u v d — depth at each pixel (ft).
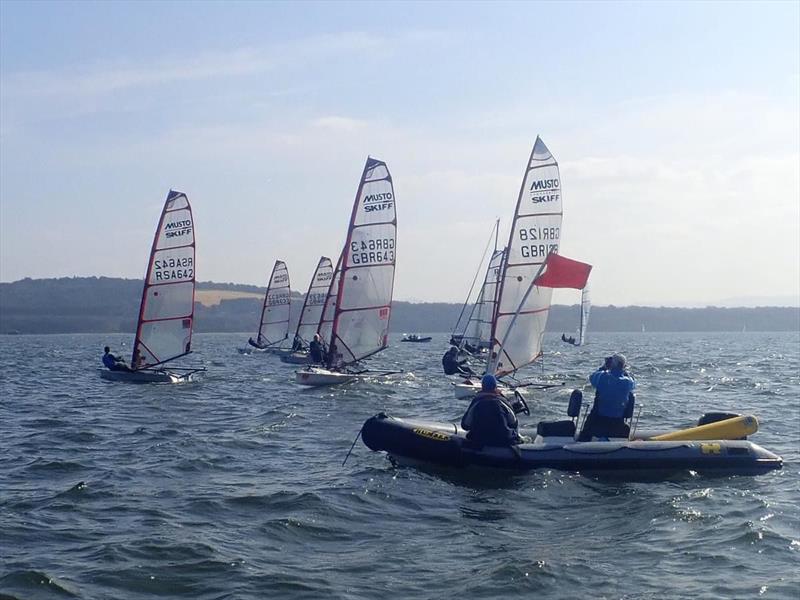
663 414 77.66
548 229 93.45
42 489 44.16
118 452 55.72
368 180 108.68
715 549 33.55
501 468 47.37
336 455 54.03
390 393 98.02
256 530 36.06
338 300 109.81
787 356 221.87
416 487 44.32
